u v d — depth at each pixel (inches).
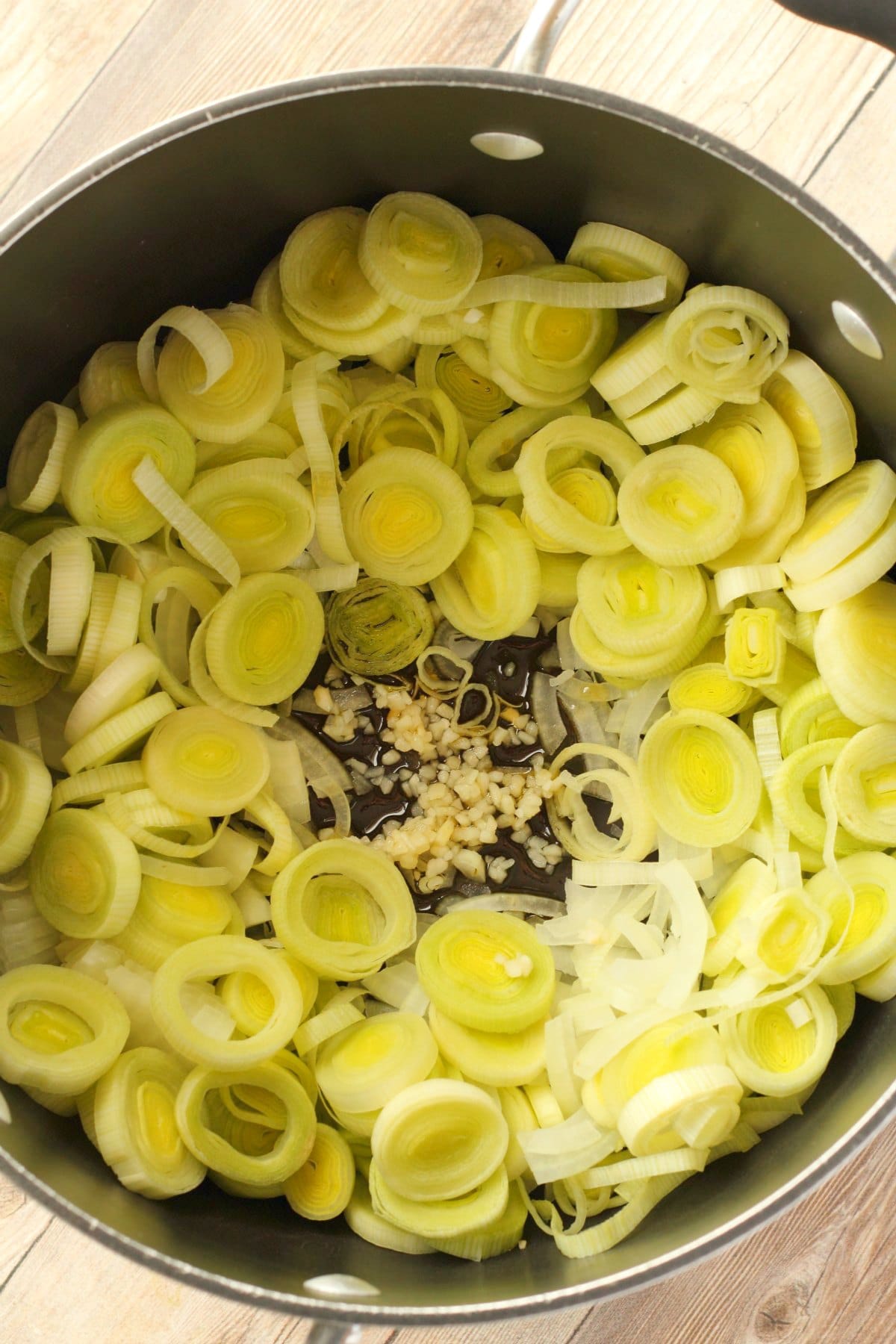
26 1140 17.1
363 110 17.5
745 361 18.5
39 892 18.3
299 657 19.4
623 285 18.8
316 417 19.0
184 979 18.1
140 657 18.6
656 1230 17.6
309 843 19.5
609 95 17.1
